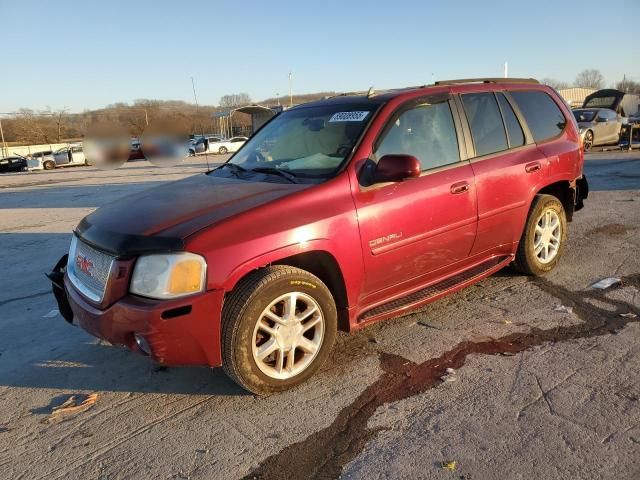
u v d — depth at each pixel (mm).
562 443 2695
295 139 4176
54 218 10523
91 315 3104
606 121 19047
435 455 2664
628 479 2424
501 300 4656
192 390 3438
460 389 3268
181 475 2629
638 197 9164
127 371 3736
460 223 4117
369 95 4223
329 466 2639
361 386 3367
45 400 3412
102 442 2932
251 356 3129
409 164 3424
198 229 3021
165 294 2900
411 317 4398
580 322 4141
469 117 4406
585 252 6000
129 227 3168
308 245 3225
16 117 62500
